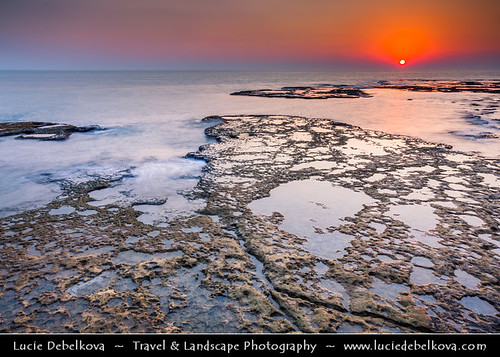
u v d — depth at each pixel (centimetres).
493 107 2434
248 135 1437
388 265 467
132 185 831
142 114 2198
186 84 6284
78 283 431
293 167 948
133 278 441
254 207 673
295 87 5000
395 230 568
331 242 533
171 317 372
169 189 798
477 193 728
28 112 2253
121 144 1332
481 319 367
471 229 567
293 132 1486
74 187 804
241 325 360
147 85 5838
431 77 10438
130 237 554
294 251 507
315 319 368
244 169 934
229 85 5928
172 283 433
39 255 496
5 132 1466
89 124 1778
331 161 1006
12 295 407
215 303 395
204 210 664
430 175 859
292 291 414
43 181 855
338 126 1648
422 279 436
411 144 1237
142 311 380
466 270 454
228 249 516
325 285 427
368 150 1144
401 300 397
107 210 667
